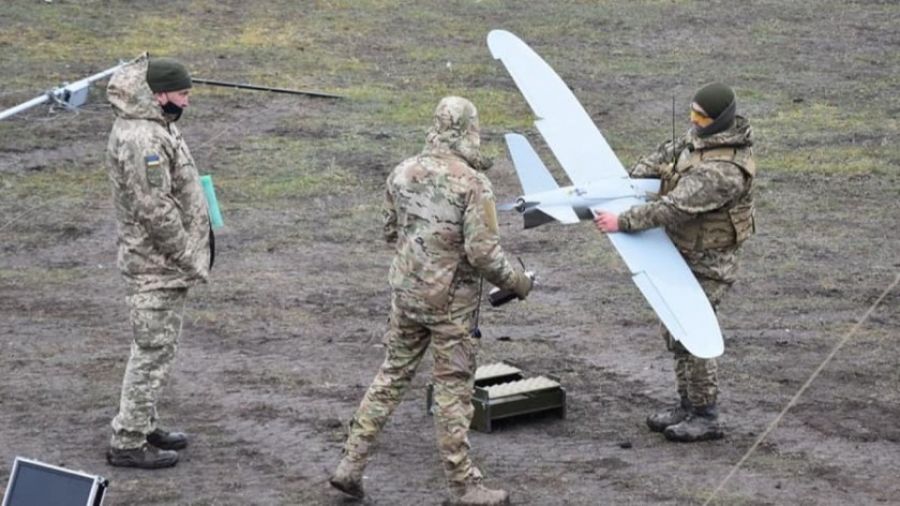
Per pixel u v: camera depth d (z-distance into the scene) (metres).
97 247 28.48
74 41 45.62
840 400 20.05
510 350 22.39
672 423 18.84
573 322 23.97
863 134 37.66
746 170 17.61
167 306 17.17
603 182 18.28
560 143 19.14
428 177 15.72
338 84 42.12
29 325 23.53
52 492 12.95
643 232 17.97
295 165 34.50
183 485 16.98
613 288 26.05
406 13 51.00
